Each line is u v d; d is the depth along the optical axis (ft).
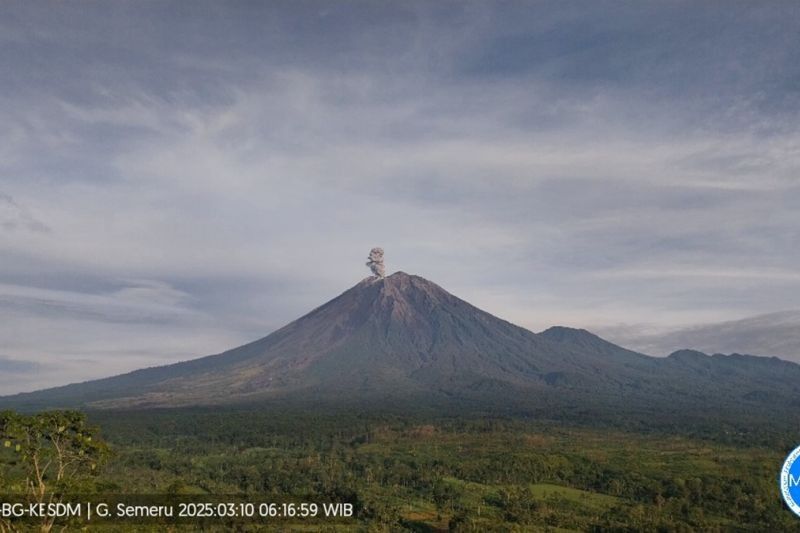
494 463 435.53
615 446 554.46
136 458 490.90
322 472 425.28
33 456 103.14
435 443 568.82
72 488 105.40
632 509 325.42
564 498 354.74
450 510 332.80
